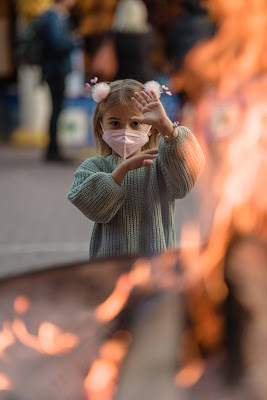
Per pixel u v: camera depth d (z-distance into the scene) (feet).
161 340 6.20
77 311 7.20
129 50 38.17
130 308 6.95
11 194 34.91
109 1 49.90
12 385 5.87
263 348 5.80
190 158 10.85
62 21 43.32
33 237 25.76
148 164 10.70
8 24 60.08
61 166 44.70
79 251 23.62
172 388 5.63
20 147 57.82
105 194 10.71
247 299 6.36
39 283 8.07
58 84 44.83
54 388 5.81
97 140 12.03
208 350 6.04
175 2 48.42
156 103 10.61
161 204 11.62
